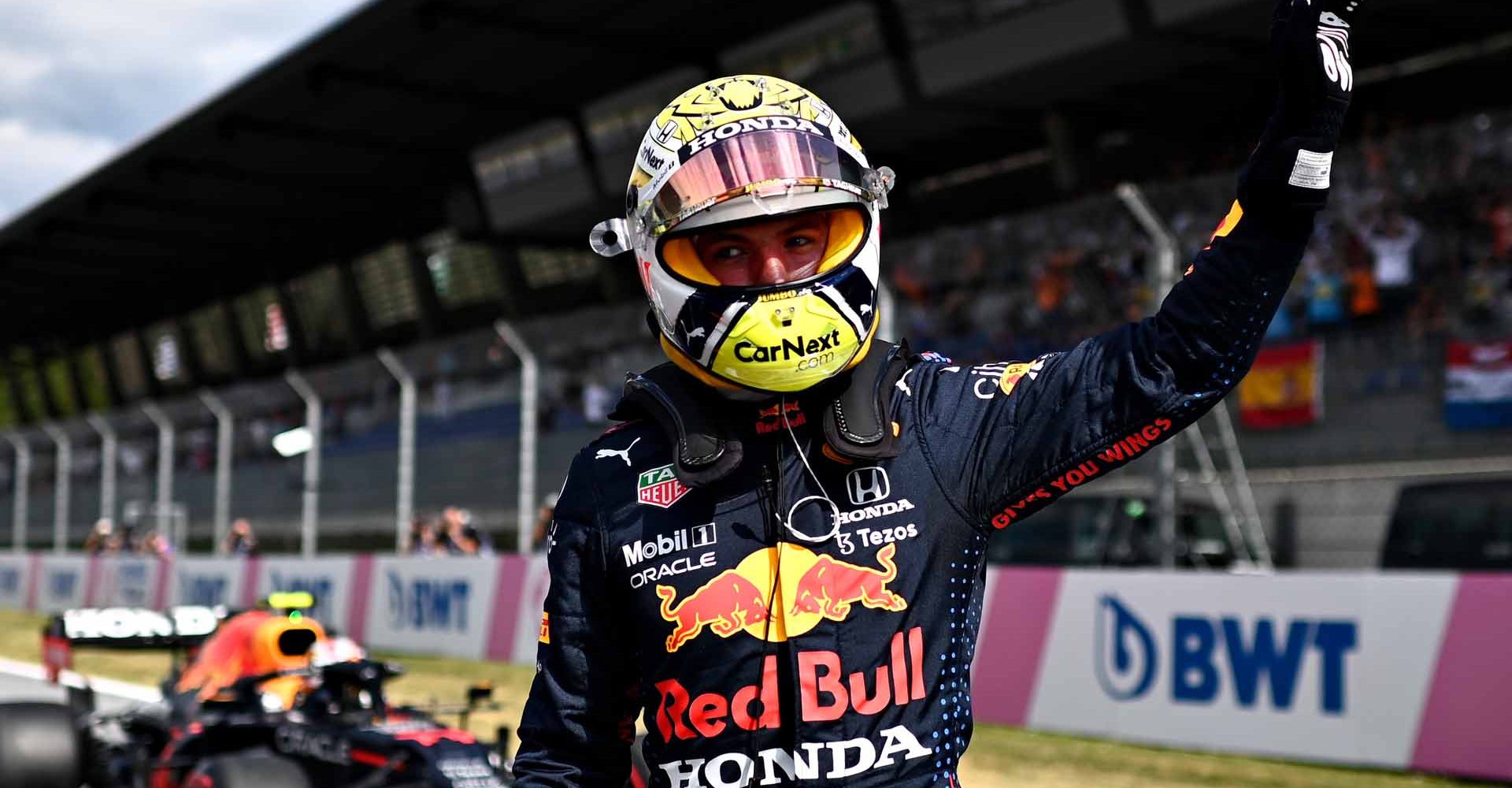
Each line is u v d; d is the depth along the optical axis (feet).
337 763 16.74
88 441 65.00
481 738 25.00
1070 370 5.05
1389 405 25.21
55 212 82.89
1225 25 40.91
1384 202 25.73
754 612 4.99
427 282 86.89
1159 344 4.89
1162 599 21.63
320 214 84.38
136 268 98.58
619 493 5.25
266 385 50.98
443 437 42.47
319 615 43.75
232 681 18.66
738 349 4.94
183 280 102.37
